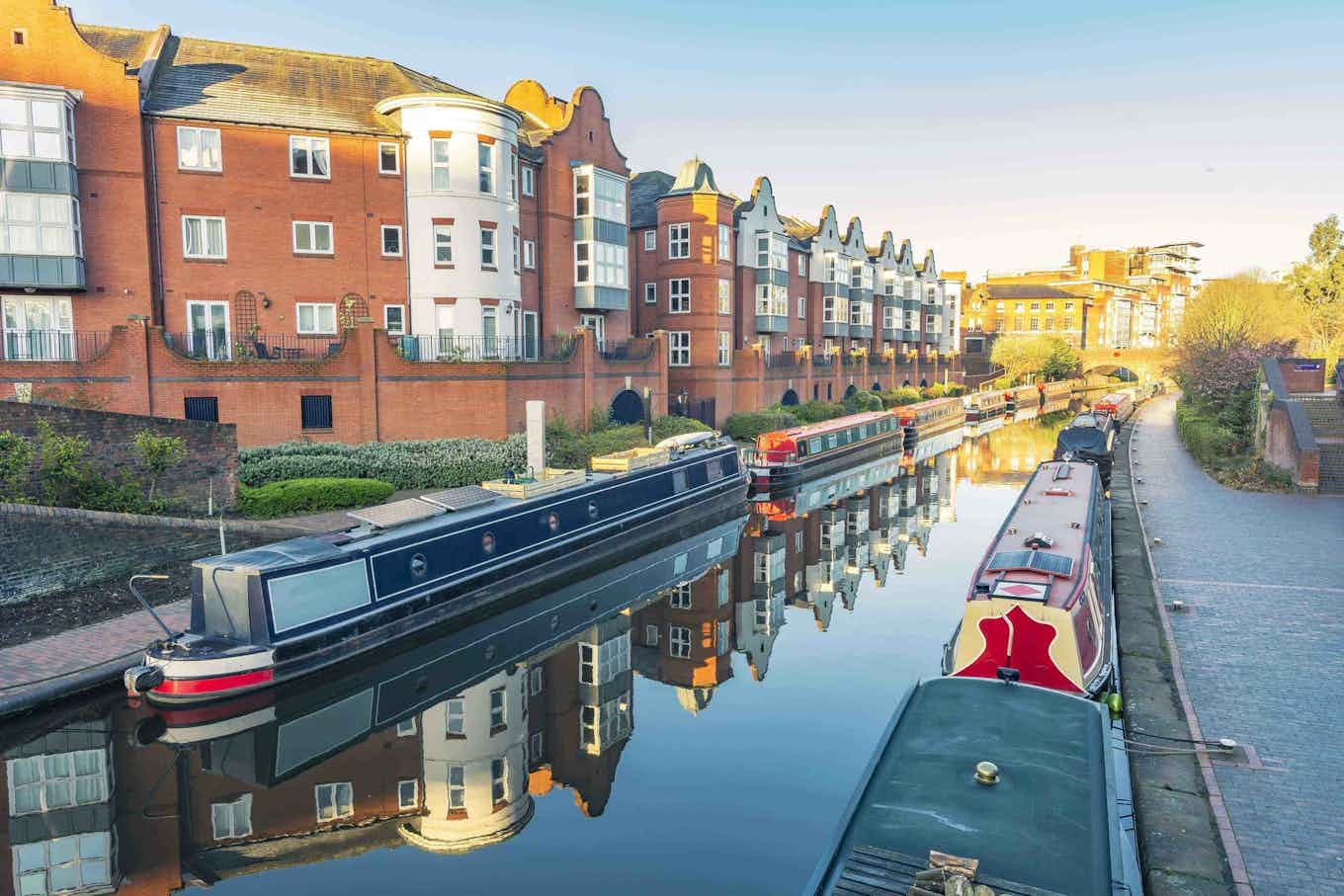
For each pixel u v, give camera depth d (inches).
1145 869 293.6
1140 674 453.7
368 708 549.3
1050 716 339.3
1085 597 462.9
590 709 547.5
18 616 545.0
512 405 1086.4
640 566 879.7
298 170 1103.0
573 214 1389.0
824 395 2078.0
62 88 923.4
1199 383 1732.3
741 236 1824.6
